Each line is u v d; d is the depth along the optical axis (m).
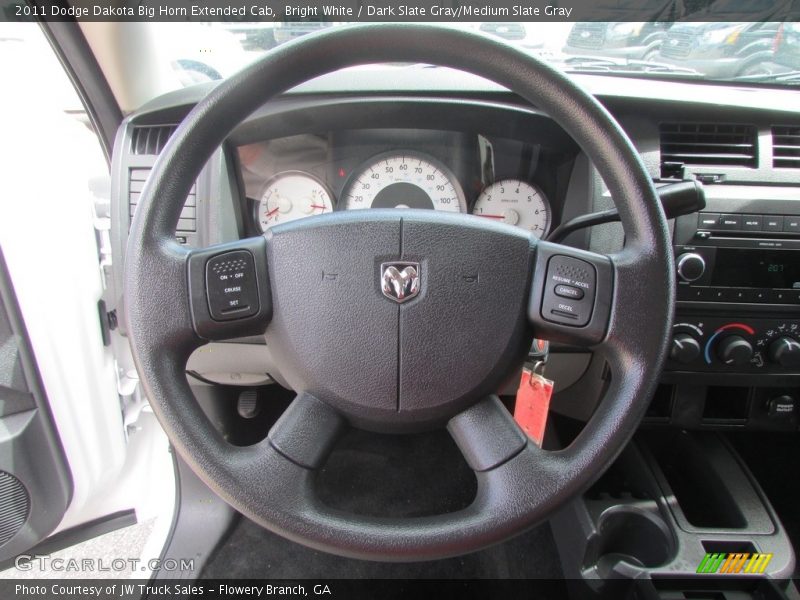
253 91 0.58
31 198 0.85
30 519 0.96
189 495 1.35
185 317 0.59
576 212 1.01
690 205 0.67
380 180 1.09
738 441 1.40
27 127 0.84
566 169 1.05
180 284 0.59
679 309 0.99
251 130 1.00
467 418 0.62
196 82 1.17
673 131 1.01
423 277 0.60
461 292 0.60
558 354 1.02
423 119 1.01
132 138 0.99
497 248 0.60
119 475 1.26
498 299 0.61
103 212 1.06
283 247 0.61
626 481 1.23
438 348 0.60
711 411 1.15
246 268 0.61
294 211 1.10
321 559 1.27
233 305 0.60
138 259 0.58
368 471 1.50
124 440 1.18
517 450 0.59
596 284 0.59
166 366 0.59
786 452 1.39
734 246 0.95
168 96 1.03
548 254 0.60
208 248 0.60
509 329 0.61
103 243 1.05
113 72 1.10
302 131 1.05
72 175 0.96
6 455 0.88
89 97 1.10
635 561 1.10
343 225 0.60
